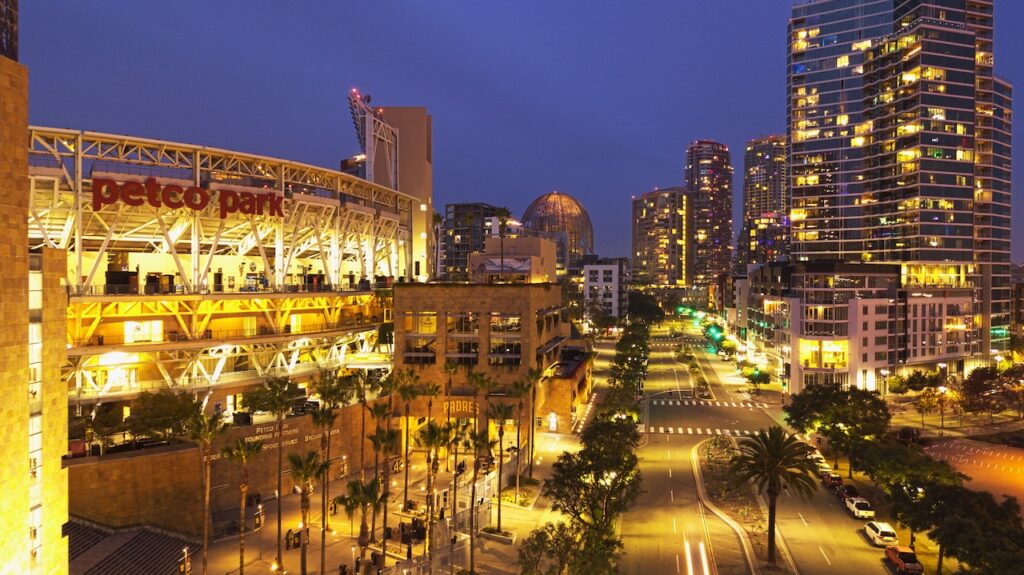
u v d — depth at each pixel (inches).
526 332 3688.5
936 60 6560.0
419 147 6496.1
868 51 7229.3
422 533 2431.1
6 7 1552.7
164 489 2497.5
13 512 1537.9
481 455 3179.1
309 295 3946.9
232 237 4549.7
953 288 6343.5
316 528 2571.4
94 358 3272.6
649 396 5531.5
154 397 2696.9
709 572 2199.8
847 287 5403.5
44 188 3127.5
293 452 2984.7
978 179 6658.5
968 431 4286.4
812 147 7721.5
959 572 1892.2
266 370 3752.5
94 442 2615.7
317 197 4151.1
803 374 5329.7
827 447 3718.0
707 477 3260.3
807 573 2203.5
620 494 2487.7
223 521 2571.4
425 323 3777.1
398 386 3314.5
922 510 2148.1
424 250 6456.7
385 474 2308.1
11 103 1531.7
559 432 4183.1
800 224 7760.8
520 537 2512.3
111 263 3676.2
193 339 3422.7
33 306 1649.9
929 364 5925.2
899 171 6761.8
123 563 2192.4
